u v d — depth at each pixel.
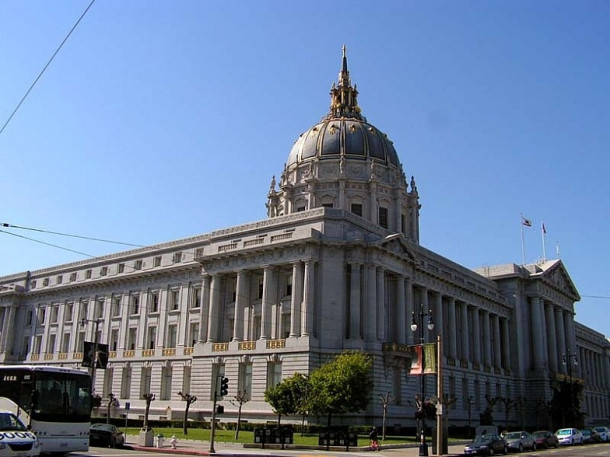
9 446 25.91
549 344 113.88
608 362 166.12
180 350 83.25
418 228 110.12
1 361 107.69
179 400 80.25
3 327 110.81
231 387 72.56
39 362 102.94
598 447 63.22
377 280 73.00
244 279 76.69
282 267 74.25
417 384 76.19
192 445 49.59
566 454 49.19
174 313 86.44
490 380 98.94
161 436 46.94
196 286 85.06
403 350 72.00
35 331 106.94
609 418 152.25
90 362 56.16
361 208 102.06
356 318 69.94
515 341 109.12
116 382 89.88
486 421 84.75
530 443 58.00
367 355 65.94
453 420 85.50
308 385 59.84
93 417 79.50
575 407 98.88
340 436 49.75
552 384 108.44
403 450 51.00
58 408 33.16
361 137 107.62
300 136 115.19
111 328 94.31
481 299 102.38
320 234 72.06
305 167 107.06
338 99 121.44
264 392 62.84
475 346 98.38
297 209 104.88
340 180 101.81
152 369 85.81
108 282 96.69
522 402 100.25
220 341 77.81
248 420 69.44
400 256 76.75
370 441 55.22
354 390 58.75
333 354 68.69
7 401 33.47
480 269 115.25
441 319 89.00
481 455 48.50
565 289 124.62
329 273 71.38
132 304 93.12
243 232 79.50
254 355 71.50
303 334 68.44
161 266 90.88
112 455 36.25
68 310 102.88
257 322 75.38
